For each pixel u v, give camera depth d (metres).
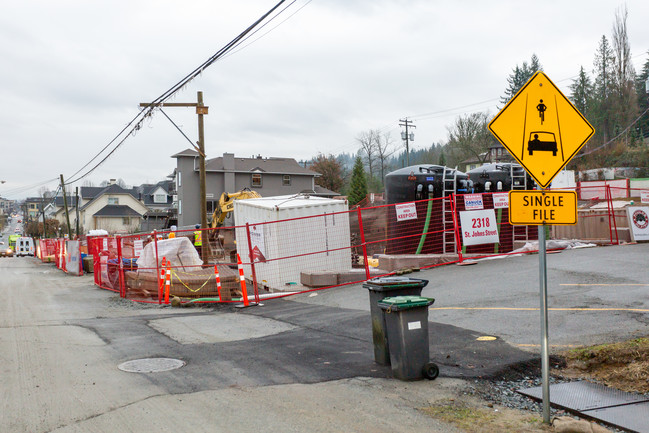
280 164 62.44
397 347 6.72
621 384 6.15
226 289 15.12
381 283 7.22
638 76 82.94
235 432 5.07
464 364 7.20
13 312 14.17
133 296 17.55
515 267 15.03
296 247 17.25
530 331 8.50
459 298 11.70
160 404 5.91
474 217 17.11
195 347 9.02
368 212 25.58
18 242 70.44
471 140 78.94
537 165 5.15
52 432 5.09
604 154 57.59
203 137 22.36
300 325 10.72
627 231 19.14
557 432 4.92
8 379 6.99
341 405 5.80
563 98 5.22
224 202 36.12
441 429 5.08
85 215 86.31
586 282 12.20
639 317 8.71
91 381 6.89
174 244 17.38
